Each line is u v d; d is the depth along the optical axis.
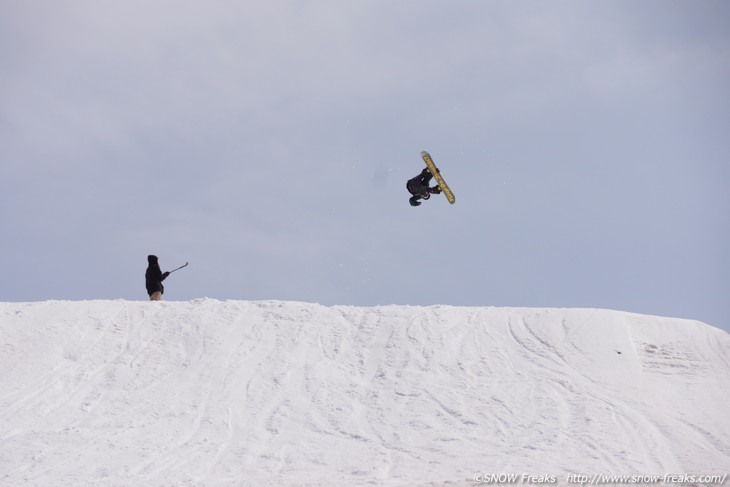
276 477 38.00
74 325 61.44
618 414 46.72
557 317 65.00
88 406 48.84
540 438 43.19
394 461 40.47
